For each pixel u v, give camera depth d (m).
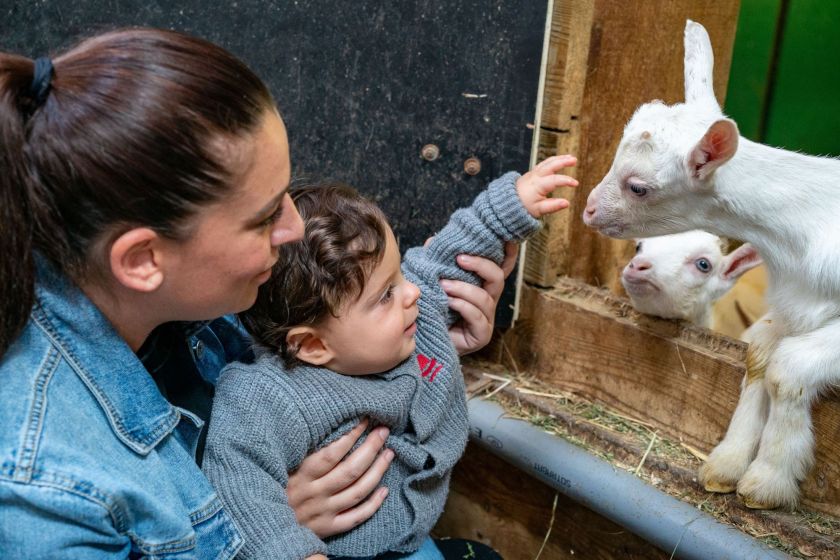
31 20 1.60
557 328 1.90
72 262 0.85
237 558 1.12
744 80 2.73
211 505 1.05
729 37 2.24
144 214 0.82
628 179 1.47
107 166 0.79
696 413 1.65
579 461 1.67
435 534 2.19
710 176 1.40
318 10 1.70
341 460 1.28
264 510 1.13
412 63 1.75
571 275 2.00
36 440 0.81
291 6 1.69
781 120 2.73
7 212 0.78
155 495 0.94
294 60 1.72
